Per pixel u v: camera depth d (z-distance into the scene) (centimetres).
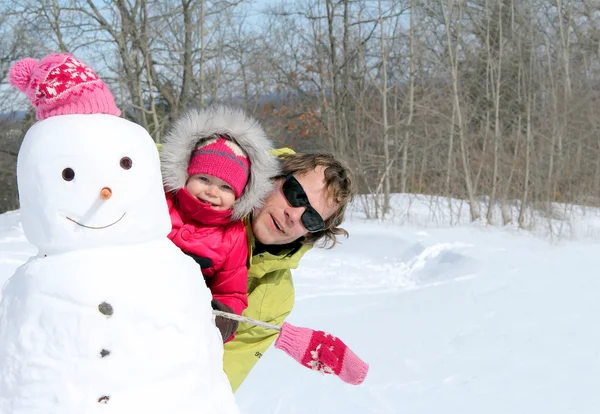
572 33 2712
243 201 218
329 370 210
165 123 1845
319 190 254
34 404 147
